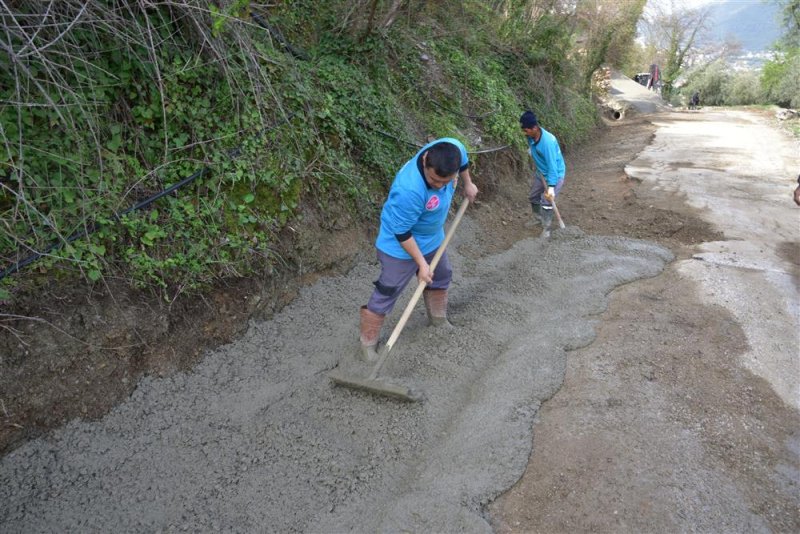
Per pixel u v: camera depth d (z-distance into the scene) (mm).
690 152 10570
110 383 3141
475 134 7613
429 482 2787
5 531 2553
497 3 11469
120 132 3443
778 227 6012
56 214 3072
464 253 5605
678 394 3154
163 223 3520
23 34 2785
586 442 2828
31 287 2965
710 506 2438
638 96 24656
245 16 4273
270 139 4215
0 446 2752
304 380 3549
